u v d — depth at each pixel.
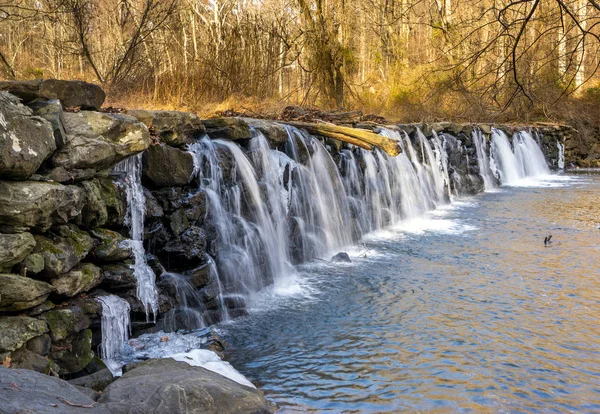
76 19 14.18
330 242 10.81
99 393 4.48
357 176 12.39
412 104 19.53
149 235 6.69
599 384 5.56
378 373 5.77
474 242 11.44
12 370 4.04
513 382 5.58
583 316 7.30
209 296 7.23
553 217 13.96
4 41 27.36
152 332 6.43
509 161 21.44
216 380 4.75
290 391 5.40
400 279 8.93
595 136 28.02
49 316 4.93
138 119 6.78
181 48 14.38
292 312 7.55
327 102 19.02
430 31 23.16
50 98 5.54
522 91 7.79
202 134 8.19
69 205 5.20
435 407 5.11
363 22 29.28
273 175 9.43
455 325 7.02
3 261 4.52
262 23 16.00
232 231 8.19
